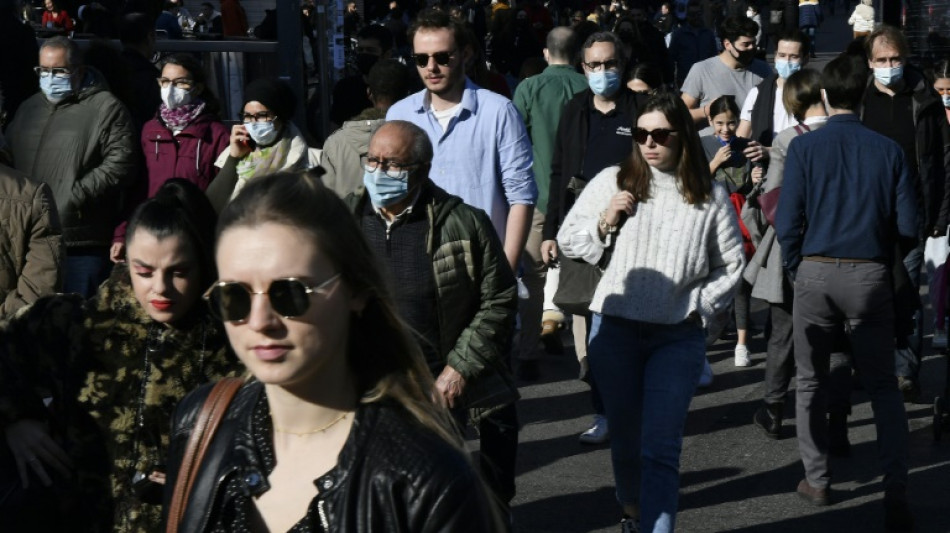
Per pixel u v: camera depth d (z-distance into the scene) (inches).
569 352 424.2
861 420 344.5
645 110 232.7
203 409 105.7
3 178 222.5
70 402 151.3
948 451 319.6
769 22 967.0
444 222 207.3
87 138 322.0
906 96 352.5
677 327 231.1
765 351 425.1
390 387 101.0
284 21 438.9
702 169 232.7
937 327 335.3
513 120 257.8
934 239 412.8
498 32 725.9
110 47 358.3
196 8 1273.4
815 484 279.6
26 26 397.7
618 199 231.9
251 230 97.4
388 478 95.8
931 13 474.3
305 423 101.1
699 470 307.0
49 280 222.7
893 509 261.9
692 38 751.1
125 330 149.6
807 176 264.7
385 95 306.8
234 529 100.8
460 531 95.4
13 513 152.5
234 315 97.4
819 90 300.7
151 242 144.8
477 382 208.4
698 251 231.1
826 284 264.2
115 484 149.9
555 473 302.8
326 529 96.9
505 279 210.2
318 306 97.7
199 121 326.6
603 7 1269.7
